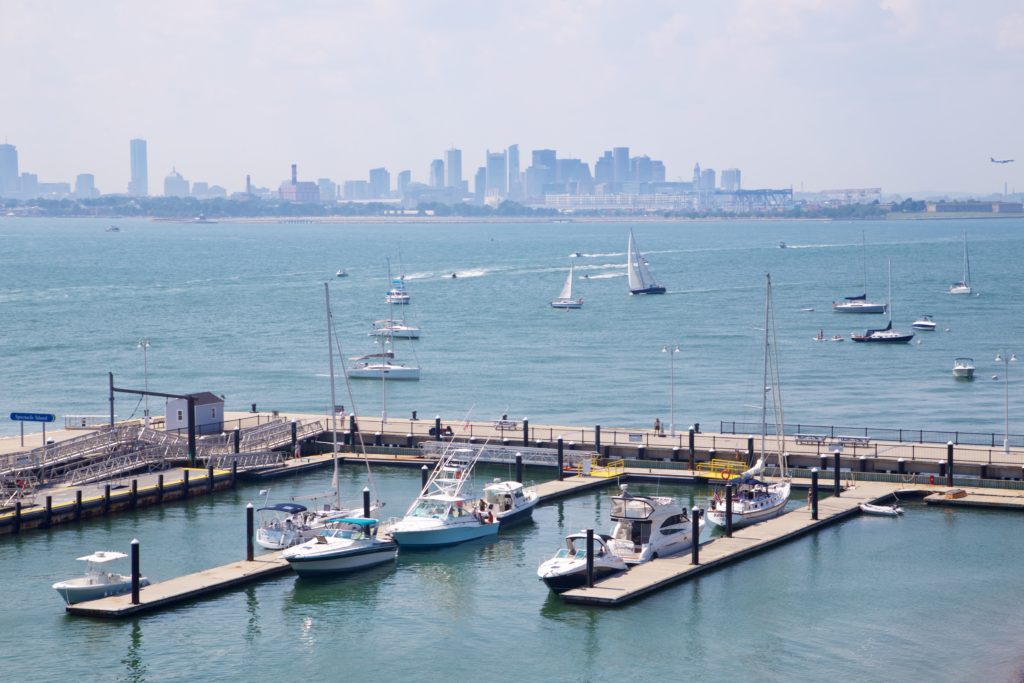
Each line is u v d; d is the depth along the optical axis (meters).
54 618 72.25
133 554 72.62
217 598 76.00
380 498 101.38
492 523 90.19
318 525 85.50
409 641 69.81
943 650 67.69
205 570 80.12
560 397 157.25
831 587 77.81
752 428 131.88
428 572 81.81
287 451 116.81
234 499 100.81
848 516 94.31
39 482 98.69
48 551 84.75
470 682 64.38
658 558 82.50
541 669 66.00
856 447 110.88
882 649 68.00
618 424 138.38
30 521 89.69
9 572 80.00
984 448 110.06
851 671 65.06
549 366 184.62
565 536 90.06
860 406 148.62
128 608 72.25
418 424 124.38
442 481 95.25
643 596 76.12
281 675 65.12
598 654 67.75
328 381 172.38
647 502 82.62
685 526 84.81
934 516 94.25
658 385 165.38
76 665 66.00
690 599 75.88
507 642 69.56
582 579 76.31
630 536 82.81
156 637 69.88
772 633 70.38
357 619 73.06
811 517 92.50
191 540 87.88
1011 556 84.06
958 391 159.25
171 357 195.25
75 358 192.88
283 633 70.75
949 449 100.94
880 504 96.88
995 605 74.56
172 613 73.44
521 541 89.06
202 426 116.94
